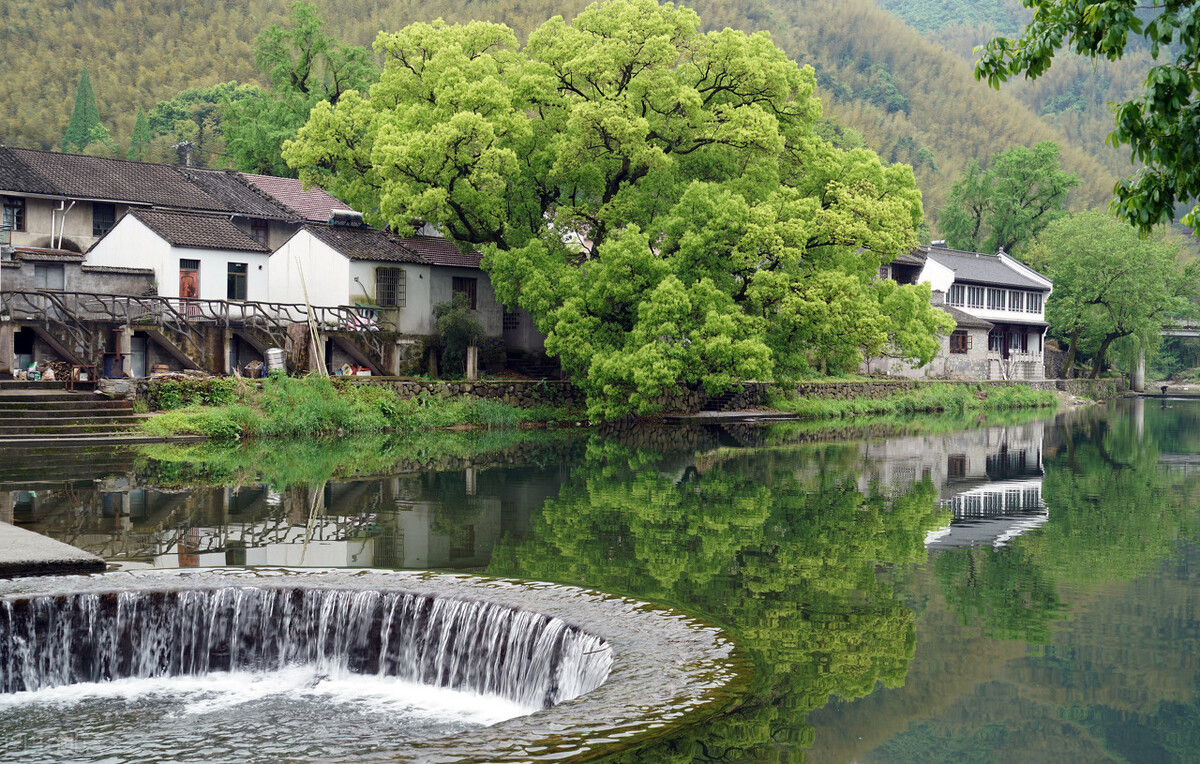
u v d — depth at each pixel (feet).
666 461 96.32
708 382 126.21
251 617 43.50
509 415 132.26
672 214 131.03
